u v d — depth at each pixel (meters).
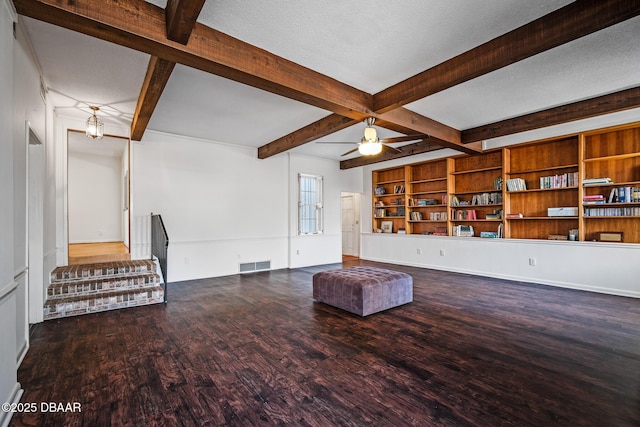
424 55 2.85
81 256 5.14
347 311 3.80
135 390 2.11
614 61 3.01
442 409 1.89
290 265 7.08
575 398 2.00
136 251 5.15
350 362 2.50
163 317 3.61
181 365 2.46
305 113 4.35
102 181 7.79
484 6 2.20
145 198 5.23
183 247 5.62
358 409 1.90
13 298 1.98
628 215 4.42
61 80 3.31
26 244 2.62
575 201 5.11
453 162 6.76
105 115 4.44
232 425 1.76
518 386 2.14
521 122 4.60
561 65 3.08
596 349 2.71
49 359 2.55
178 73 3.15
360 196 8.70
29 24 2.36
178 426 1.75
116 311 3.83
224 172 6.10
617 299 4.27
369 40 2.61
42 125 3.28
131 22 2.09
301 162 7.34
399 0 2.12
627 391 2.08
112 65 2.99
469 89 3.66
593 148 4.93
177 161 5.54
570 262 4.93
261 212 6.64
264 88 2.95
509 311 3.79
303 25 2.41
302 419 1.81
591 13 2.11
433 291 4.79
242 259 6.36
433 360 2.53
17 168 2.33
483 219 6.14
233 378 2.26
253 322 3.44
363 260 8.38
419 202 7.27
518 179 5.59
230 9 2.22
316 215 7.65
